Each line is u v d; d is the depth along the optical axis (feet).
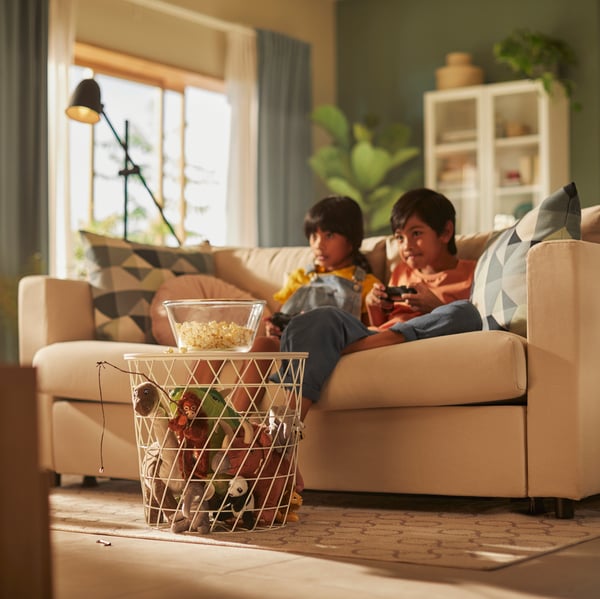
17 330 14.98
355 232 9.47
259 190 20.39
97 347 8.87
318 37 22.63
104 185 18.74
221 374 7.33
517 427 6.91
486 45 20.99
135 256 10.34
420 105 21.89
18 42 15.53
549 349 6.81
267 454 6.46
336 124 20.89
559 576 4.83
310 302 8.99
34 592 3.42
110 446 8.84
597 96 19.36
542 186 18.90
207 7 20.03
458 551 5.51
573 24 19.77
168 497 6.61
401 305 8.73
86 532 6.48
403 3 22.08
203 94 20.47
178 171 20.01
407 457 7.36
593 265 6.91
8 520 3.38
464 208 19.88
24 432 3.42
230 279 10.88
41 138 15.71
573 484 6.70
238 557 5.49
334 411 7.72
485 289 7.69
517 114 19.30
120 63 18.69
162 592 4.58
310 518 7.04
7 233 15.19
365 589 4.58
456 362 6.95
